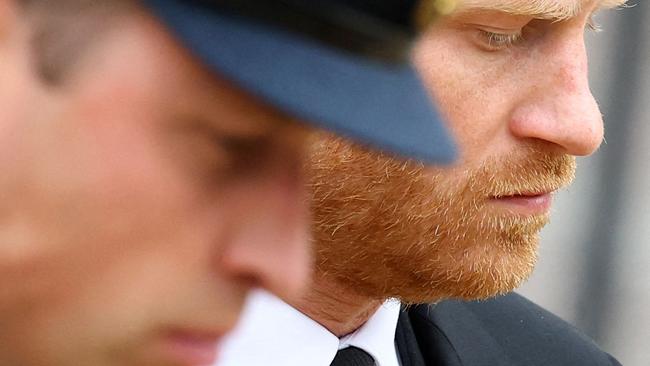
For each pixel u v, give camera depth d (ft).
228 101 9.47
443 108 22.06
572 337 29.58
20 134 9.11
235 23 9.55
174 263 9.63
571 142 22.62
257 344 23.17
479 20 21.67
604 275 61.52
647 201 61.16
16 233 9.20
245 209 9.87
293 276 10.05
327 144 21.56
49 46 9.10
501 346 28.35
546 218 23.49
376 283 23.17
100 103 9.17
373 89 10.05
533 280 61.21
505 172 22.58
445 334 27.40
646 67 60.13
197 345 9.92
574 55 22.75
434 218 22.34
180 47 9.27
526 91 22.52
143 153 9.33
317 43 9.91
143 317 9.63
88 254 9.37
